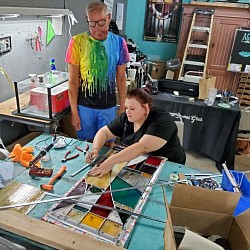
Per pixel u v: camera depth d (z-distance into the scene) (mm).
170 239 767
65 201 1072
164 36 4910
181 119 2789
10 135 2373
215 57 4348
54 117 2033
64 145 1561
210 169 2943
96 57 2012
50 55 2732
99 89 2086
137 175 1295
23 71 2361
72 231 933
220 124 2822
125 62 2191
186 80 3453
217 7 4125
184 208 899
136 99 1454
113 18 4273
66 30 2932
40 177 1259
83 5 3211
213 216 899
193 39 4352
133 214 1035
